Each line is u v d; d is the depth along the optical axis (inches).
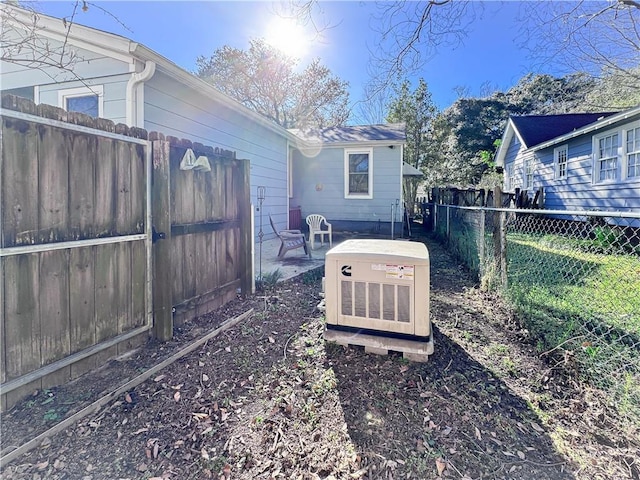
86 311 85.0
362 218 411.2
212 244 133.4
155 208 103.5
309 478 58.1
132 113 175.3
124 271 95.4
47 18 165.9
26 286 71.5
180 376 87.5
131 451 63.1
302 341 108.3
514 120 513.7
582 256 209.0
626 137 298.0
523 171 508.1
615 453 62.0
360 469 59.9
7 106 66.1
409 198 801.6
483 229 167.5
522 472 58.4
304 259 245.3
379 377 87.4
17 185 68.7
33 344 73.2
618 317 115.9
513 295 133.8
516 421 71.1
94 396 76.2
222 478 58.1
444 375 88.0
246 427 70.2
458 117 786.8
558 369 88.8
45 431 64.7
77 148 80.8
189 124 216.2
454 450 63.6
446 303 144.0
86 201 83.7
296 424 71.2
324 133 447.5
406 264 91.9
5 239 67.1
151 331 104.7
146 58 171.2
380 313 95.1
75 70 183.6
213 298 133.6
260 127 309.0
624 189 298.5
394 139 390.6
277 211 349.4
